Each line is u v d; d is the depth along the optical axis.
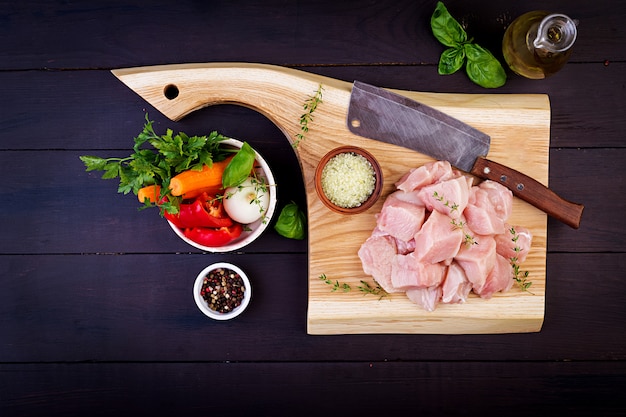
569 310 0.89
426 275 0.79
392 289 0.82
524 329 0.85
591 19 0.88
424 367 0.90
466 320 0.84
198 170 0.77
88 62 0.88
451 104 0.84
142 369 0.90
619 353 0.90
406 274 0.80
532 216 0.85
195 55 0.88
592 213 0.89
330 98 0.83
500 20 0.88
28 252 0.89
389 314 0.84
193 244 0.82
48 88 0.88
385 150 0.84
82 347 0.90
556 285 0.89
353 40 0.88
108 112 0.88
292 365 0.90
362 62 0.88
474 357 0.90
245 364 0.90
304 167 0.83
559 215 0.84
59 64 0.88
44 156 0.89
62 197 0.89
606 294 0.89
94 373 0.90
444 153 0.84
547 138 0.84
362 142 0.83
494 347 0.90
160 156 0.79
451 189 0.79
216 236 0.80
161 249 0.89
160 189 0.78
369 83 0.88
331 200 0.81
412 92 0.85
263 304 0.89
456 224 0.79
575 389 0.90
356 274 0.83
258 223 0.84
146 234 0.89
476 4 0.88
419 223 0.80
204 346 0.90
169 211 0.76
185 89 0.83
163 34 0.88
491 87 0.87
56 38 0.88
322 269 0.84
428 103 0.84
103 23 0.88
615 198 0.88
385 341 0.90
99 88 0.88
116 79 0.88
